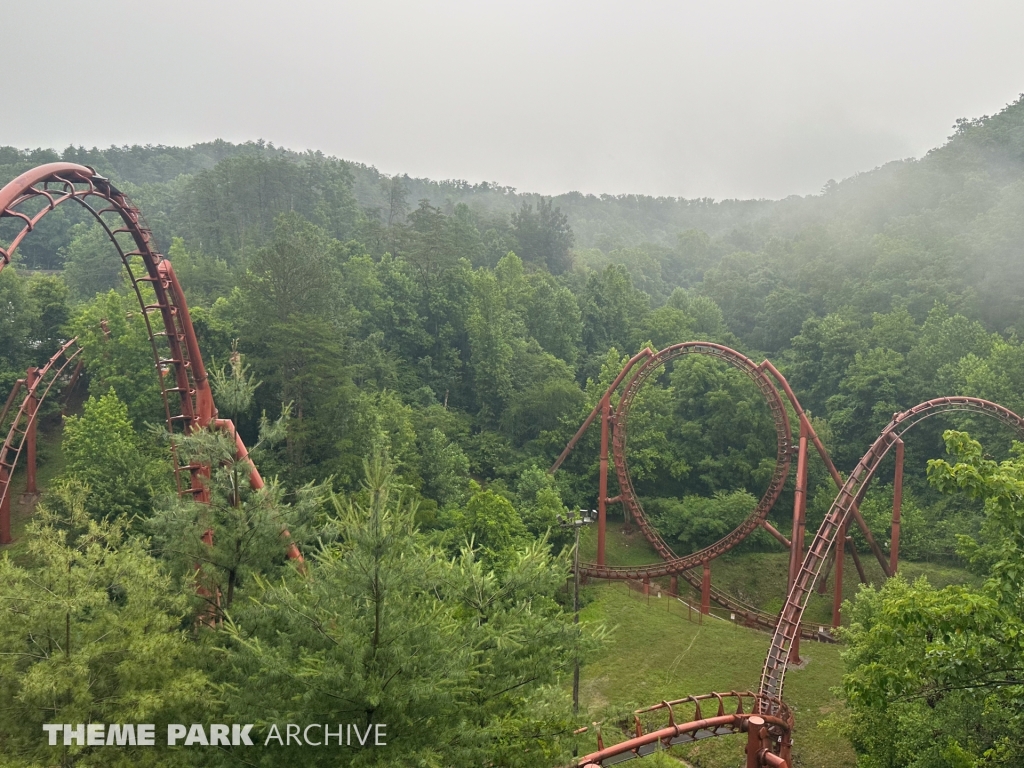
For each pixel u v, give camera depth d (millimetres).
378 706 16391
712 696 28938
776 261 138750
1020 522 16875
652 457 79875
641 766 31312
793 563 50219
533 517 64875
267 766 16781
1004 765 19938
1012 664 17406
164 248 136750
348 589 16859
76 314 71625
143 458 50094
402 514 17906
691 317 111938
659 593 56219
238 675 18953
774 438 81250
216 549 23531
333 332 61688
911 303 96875
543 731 17953
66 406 70062
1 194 24719
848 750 34094
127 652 18203
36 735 16922
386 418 66875
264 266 64250
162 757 17375
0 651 17734
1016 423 45250
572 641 19141
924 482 75438
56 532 20375
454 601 20281
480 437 81375
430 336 93000
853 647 31234
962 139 149250
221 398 27375
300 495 25344
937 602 16641
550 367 92000
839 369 90250
